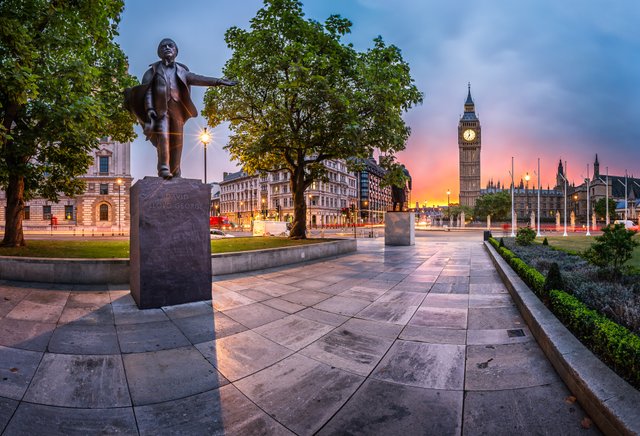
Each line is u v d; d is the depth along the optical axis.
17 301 6.50
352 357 4.24
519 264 8.28
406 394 3.38
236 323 5.52
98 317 5.74
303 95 14.92
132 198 7.15
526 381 3.58
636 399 2.69
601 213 96.25
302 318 5.79
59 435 2.77
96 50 14.86
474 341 4.71
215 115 17.88
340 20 15.20
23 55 8.88
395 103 15.80
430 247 20.25
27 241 16.97
